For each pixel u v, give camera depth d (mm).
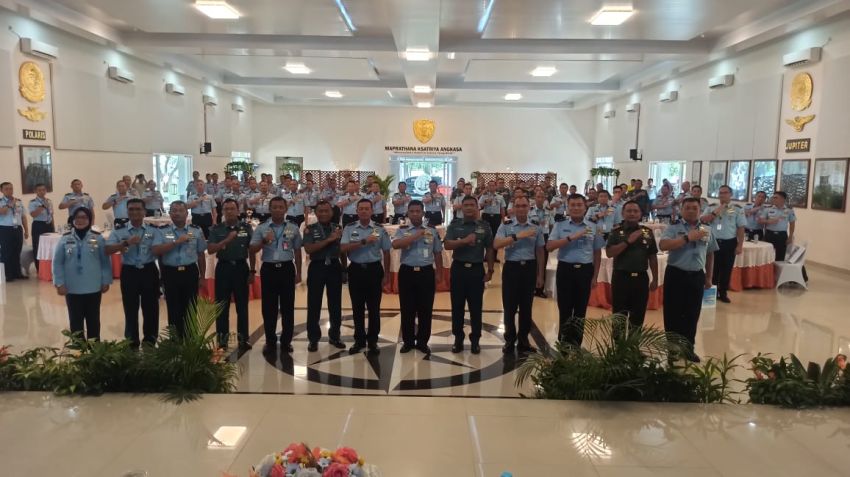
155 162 13789
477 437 3137
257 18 9484
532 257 5238
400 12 7867
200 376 3789
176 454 2877
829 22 9359
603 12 8727
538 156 21641
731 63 12219
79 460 2807
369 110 21328
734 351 5410
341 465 2043
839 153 9234
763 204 8992
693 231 4727
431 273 5219
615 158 19219
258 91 18719
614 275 4922
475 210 5195
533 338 5852
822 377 3727
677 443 3090
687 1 8188
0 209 8188
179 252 5059
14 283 8180
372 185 10883
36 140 9570
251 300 7359
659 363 3754
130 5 8758
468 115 21438
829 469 2820
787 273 8398
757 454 2967
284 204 5277
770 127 10945
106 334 5711
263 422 3279
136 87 12719
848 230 9148
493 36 10688
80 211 4793
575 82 16875
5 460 2801
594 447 3023
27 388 3691
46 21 9242
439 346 5562
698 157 13617
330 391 4348
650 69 14797
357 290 5230
